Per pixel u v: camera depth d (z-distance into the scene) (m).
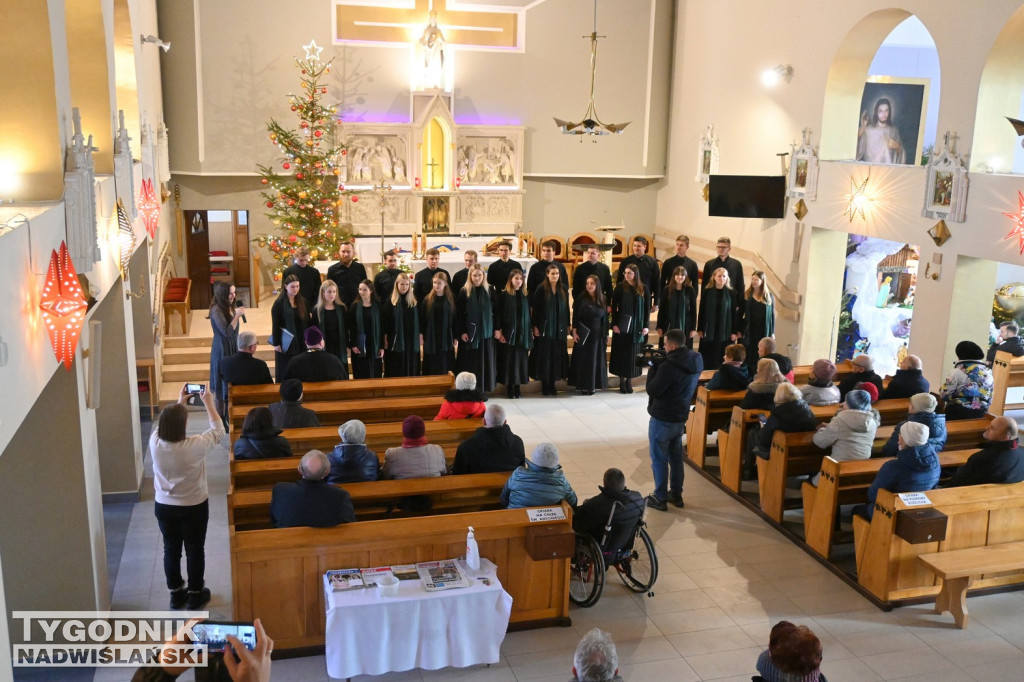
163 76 14.95
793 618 6.85
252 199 16.09
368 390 9.30
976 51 10.00
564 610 6.62
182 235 15.90
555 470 6.59
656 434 8.63
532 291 12.23
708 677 6.04
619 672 6.06
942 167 10.48
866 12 11.60
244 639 3.19
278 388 9.05
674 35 16.89
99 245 6.70
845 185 12.22
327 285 10.38
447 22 16.08
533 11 16.36
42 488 6.08
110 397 8.54
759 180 13.50
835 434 7.79
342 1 15.52
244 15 15.09
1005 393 11.44
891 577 6.94
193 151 15.29
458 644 5.83
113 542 7.95
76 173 5.44
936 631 6.69
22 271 4.46
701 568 7.61
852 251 13.86
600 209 17.77
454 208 16.47
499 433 7.14
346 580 5.82
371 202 15.91
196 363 12.52
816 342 13.46
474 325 11.32
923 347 11.09
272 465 6.98
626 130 17.14
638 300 12.09
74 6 7.34
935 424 7.73
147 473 9.48
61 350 5.23
